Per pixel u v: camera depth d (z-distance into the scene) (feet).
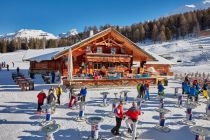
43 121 50.90
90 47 113.70
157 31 557.33
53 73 105.29
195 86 77.71
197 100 73.51
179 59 298.56
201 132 36.94
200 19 595.88
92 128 42.32
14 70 181.88
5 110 59.67
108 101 71.46
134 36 607.78
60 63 118.62
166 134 46.68
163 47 407.44
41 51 149.69
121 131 46.88
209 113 57.57
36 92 82.53
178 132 48.01
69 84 88.94
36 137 43.55
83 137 44.06
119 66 122.01
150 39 593.83
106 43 115.85
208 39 428.15
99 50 116.88
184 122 53.52
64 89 87.10
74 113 58.23
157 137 45.09
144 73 119.65
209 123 54.70
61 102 68.28
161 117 49.11
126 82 98.58
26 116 55.31
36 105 64.85
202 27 584.40
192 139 44.80
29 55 139.74
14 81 111.34
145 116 57.36
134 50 119.24
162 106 63.31
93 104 67.31
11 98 72.64
